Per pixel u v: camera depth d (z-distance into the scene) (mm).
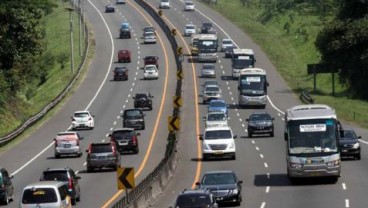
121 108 192625
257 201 83812
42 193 66938
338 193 87125
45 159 128500
